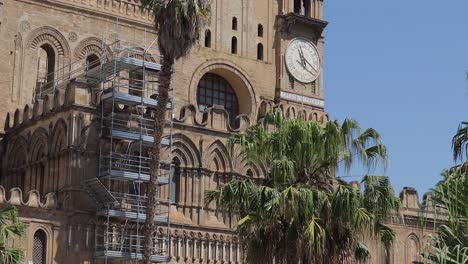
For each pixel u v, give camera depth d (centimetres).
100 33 7294
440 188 2192
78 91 6066
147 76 6969
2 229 4031
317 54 8575
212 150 6769
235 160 6831
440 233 2153
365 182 4266
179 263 6325
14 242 5541
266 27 8338
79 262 5847
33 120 6488
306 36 8544
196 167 6644
